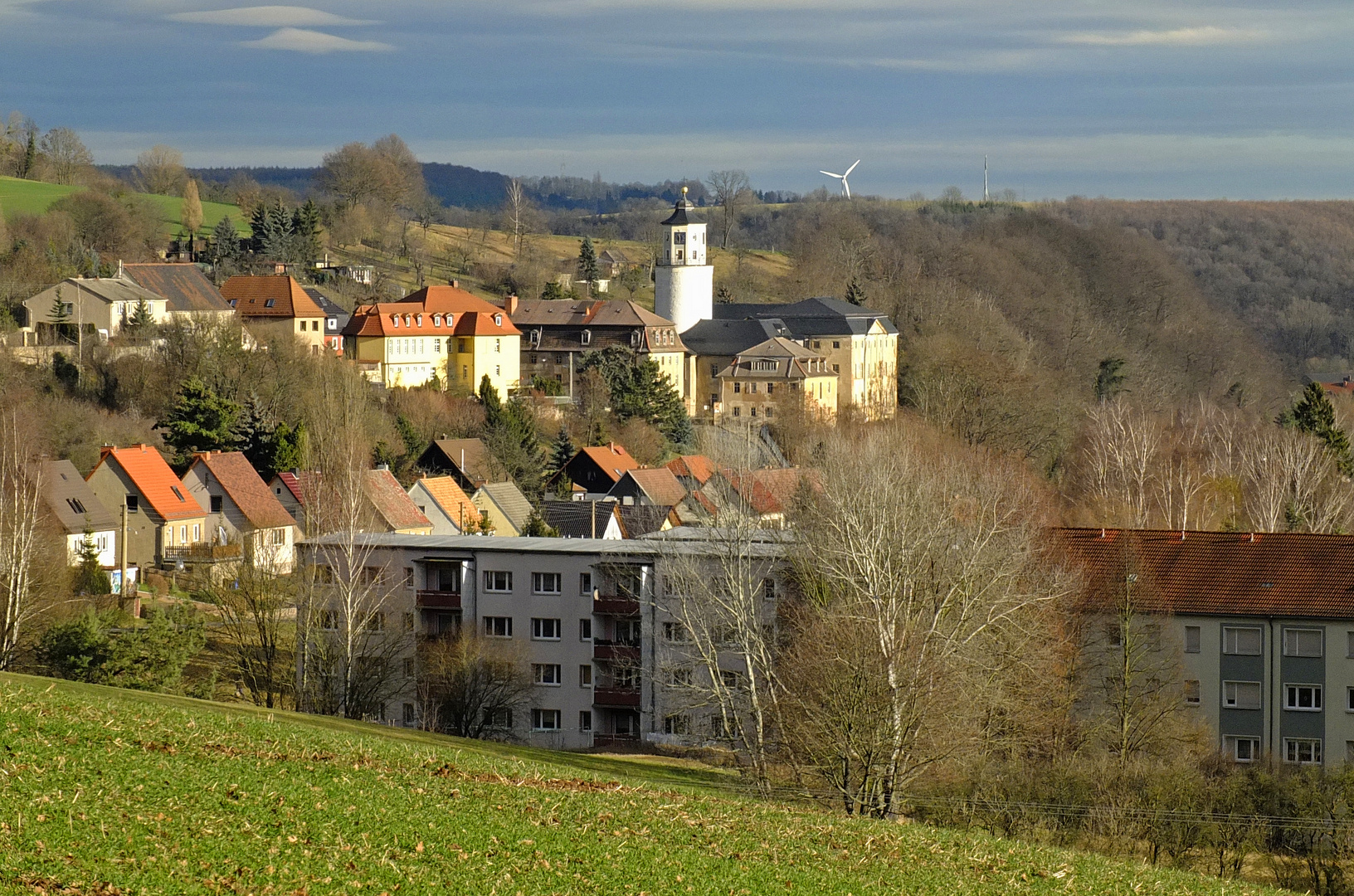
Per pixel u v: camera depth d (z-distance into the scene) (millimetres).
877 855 47062
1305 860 63031
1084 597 86750
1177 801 66250
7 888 31406
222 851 35812
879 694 65500
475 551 103438
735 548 79375
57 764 40438
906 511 79250
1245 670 89688
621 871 40062
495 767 51625
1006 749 74875
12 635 88125
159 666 85625
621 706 99562
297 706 89062
